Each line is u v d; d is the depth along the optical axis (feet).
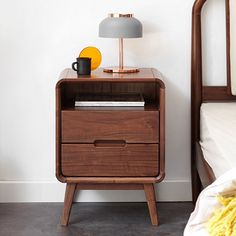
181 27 9.20
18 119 9.39
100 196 9.49
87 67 8.32
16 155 9.47
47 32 9.19
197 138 9.09
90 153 8.17
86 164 8.20
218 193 5.55
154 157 8.19
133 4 9.14
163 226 8.41
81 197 9.48
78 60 8.32
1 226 8.38
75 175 8.23
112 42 9.23
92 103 8.36
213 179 7.13
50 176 9.50
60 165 8.21
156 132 8.13
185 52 9.26
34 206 9.29
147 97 9.28
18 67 9.27
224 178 5.57
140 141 8.16
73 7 9.13
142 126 8.12
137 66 9.30
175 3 9.14
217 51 9.25
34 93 9.34
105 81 8.00
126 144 8.16
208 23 9.17
